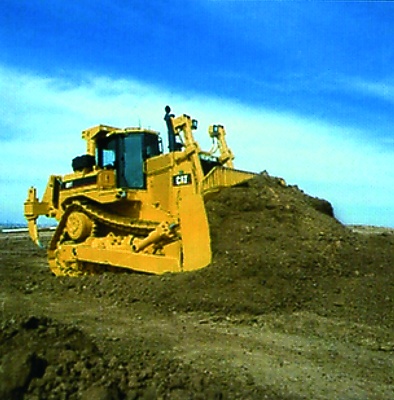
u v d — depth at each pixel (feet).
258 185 37.76
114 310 29.78
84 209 41.57
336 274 30.96
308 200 40.11
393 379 18.58
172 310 29.12
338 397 16.87
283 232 33.71
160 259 34.94
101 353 18.94
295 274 30.22
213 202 35.12
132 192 39.11
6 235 178.50
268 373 19.04
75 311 29.58
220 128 41.39
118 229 40.50
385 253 33.83
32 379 15.06
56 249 44.78
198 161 35.22
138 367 17.63
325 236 34.40
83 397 14.70
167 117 37.99
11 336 16.85
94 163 42.37
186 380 17.02
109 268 40.75
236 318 27.12
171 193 36.50
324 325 25.46
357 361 20.53
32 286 37.32
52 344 17.07
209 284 30.19
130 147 40.32
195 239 32.76
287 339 23.56
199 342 23.09
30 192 50.78
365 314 26.53
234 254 31.63
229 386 17.24
